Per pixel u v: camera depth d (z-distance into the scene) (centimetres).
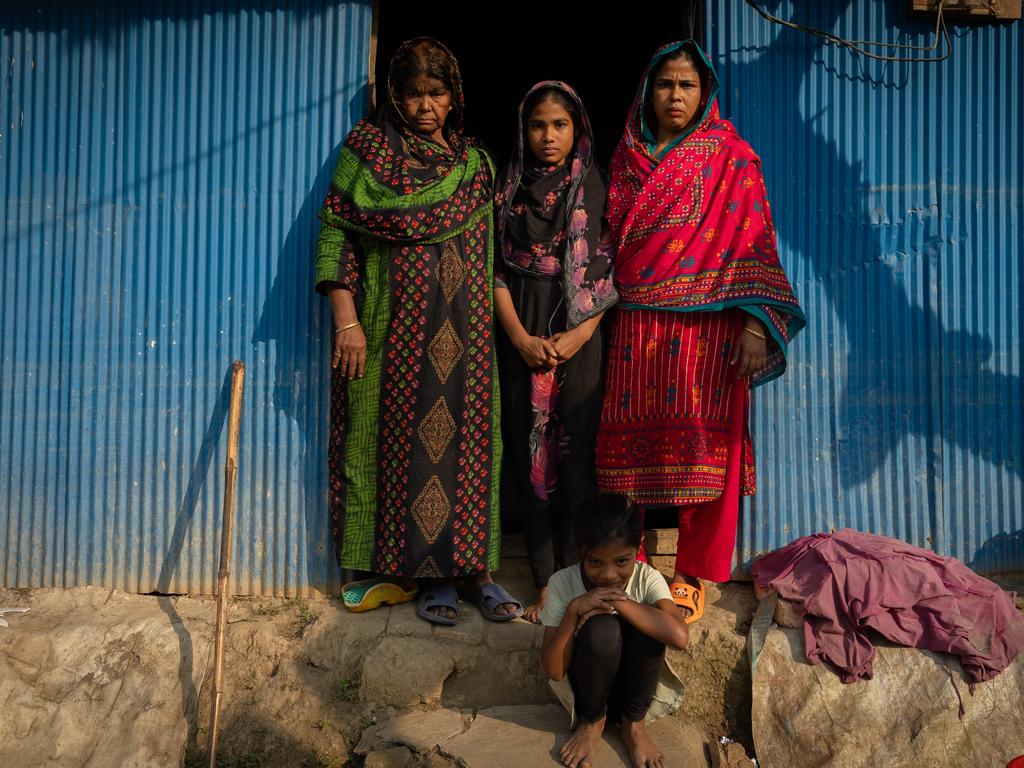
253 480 365
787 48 372
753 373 330
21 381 369
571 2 577
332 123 369
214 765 304
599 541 273
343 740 314
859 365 373
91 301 369
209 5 370
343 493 348
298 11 370
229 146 370
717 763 298
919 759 298
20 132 371
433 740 296
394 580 352
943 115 377
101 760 303
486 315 343
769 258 330
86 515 366
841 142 374
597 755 284
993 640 310
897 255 375
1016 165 379
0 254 370
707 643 329
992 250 378
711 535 335
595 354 346
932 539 372
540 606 346
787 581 325
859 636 312
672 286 330
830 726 303
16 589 365
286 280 368
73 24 371
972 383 376
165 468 366
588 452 344
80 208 370
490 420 343
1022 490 376
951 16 375
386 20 598
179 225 369
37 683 320
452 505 337
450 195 339
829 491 371
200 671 330
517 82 652
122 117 370
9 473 367
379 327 343
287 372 367
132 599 362
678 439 328
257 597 363
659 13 570
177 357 368
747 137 370
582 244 338
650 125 353
